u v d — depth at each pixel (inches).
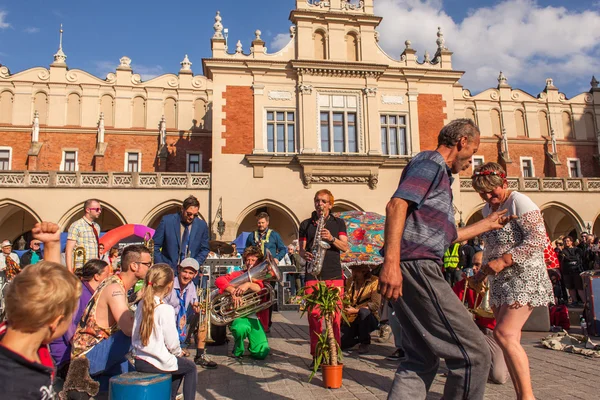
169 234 251.0
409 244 109.3
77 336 153.9
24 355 79.7
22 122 1013.8
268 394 181.5
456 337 106.1
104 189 810.8
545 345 269.7
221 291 250.8
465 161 122.9
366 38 904.9
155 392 129.2
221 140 828.6
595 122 1224.8
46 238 131.6
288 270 543.5
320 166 830.5
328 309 193.5
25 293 79.9
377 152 853.2
